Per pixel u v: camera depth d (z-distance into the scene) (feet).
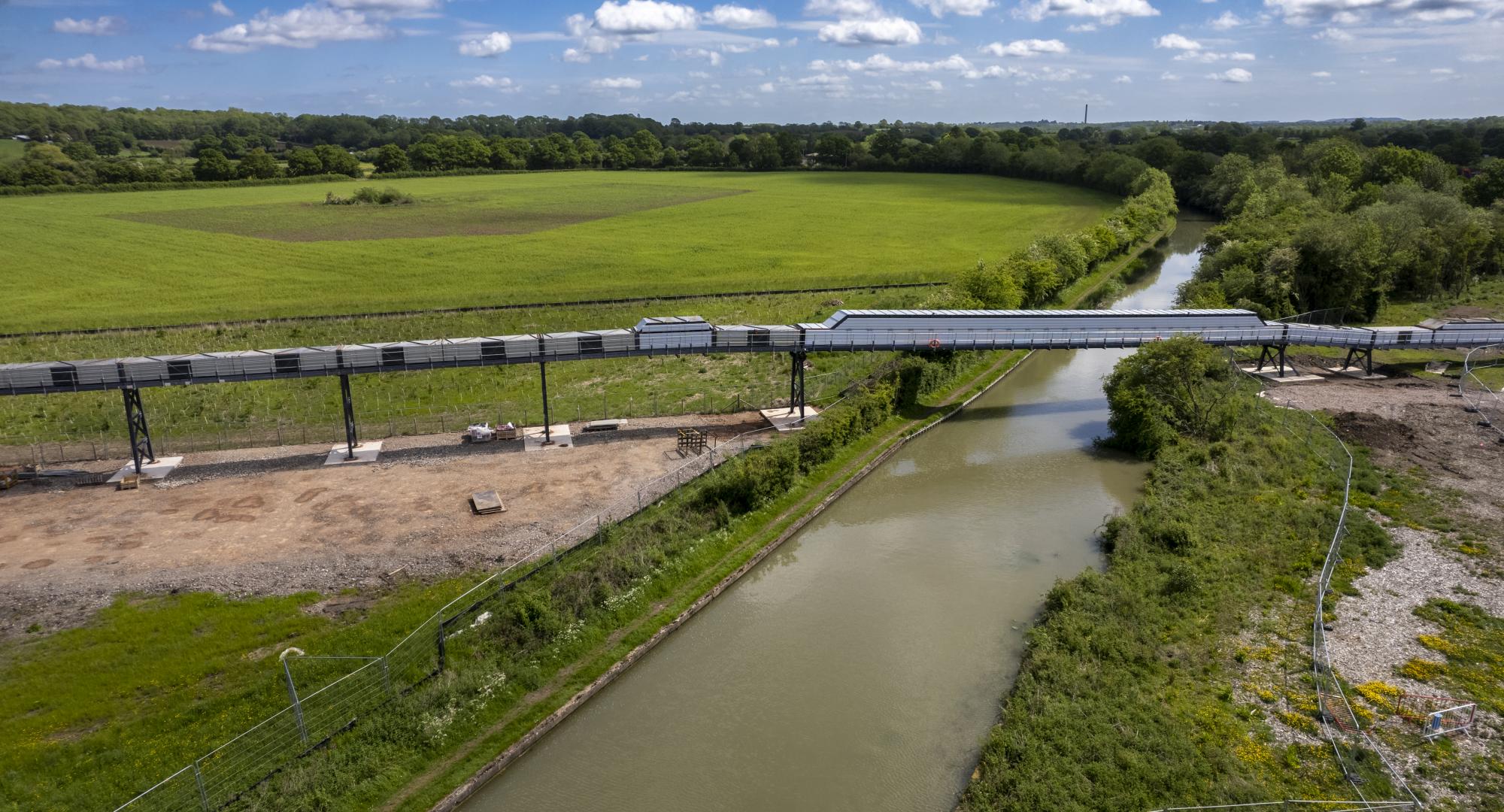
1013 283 308.40
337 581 143.43
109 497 175.52
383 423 221.66
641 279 393.09
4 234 495.00
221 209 610.65
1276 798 97.04
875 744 113.09
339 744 108.06
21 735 107.55
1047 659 121.70
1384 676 119.44
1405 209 350.43
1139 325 250.57
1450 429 213.87
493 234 522.88
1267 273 310.04
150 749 105.40
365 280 391.04
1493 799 97.45
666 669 130.72
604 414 227.61
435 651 124.06
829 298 352.28
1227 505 169.78
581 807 104.01
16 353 277.64
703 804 103.60
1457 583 142.92
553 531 159.94
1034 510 182.60
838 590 152.35
